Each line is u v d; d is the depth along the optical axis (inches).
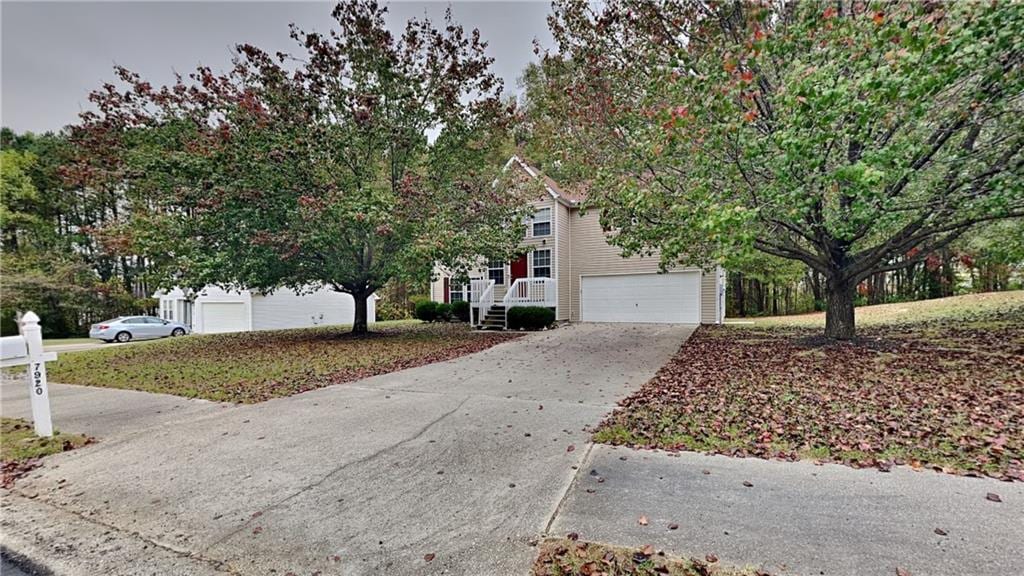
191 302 851.4
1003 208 230.4
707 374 262.8
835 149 240.4
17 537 109.2
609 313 645.3
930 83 178.9
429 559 94.3
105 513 120.0
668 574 86.0
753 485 123.3
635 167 305.7
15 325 881.5
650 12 298.4
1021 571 84.0
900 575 83.8
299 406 223.9
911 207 249.4
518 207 538.3
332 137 443.2
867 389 210.7
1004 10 166.9
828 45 204.7
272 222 443.2
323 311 965.2
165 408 228.5
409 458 151.6
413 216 448.1
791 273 806.5
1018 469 126.1
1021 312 425.7
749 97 218.5
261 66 428.8
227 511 118.8
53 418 213.2
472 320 639.8
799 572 85.6
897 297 789.2
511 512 112.8
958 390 201.0
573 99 332.2
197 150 419.8
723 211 214.4
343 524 110.1
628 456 147.4
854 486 120.5
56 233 1037.8
